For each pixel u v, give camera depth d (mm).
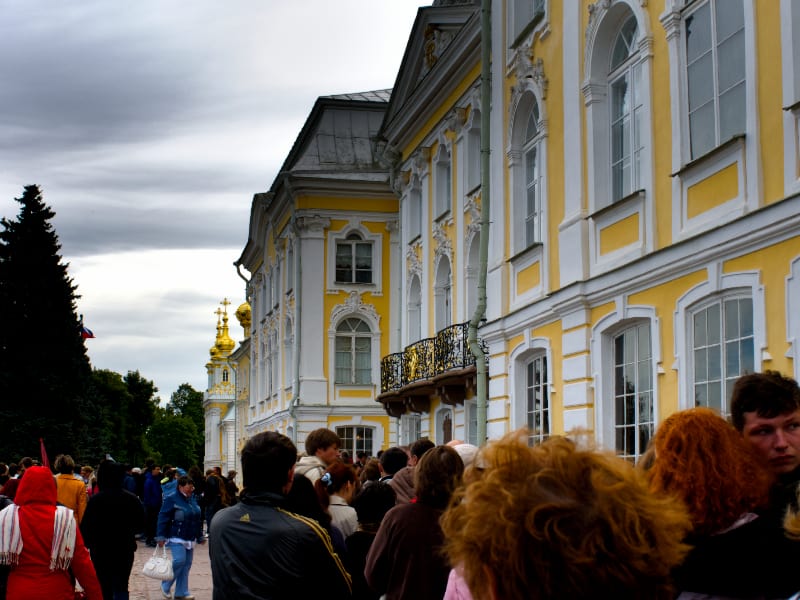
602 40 14273
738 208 10734
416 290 28828
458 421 23078
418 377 24969
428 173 26781
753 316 10453
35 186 55406
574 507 2047
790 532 3357
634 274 12797
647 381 12898
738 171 10773
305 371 36688
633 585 2031
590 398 14188
